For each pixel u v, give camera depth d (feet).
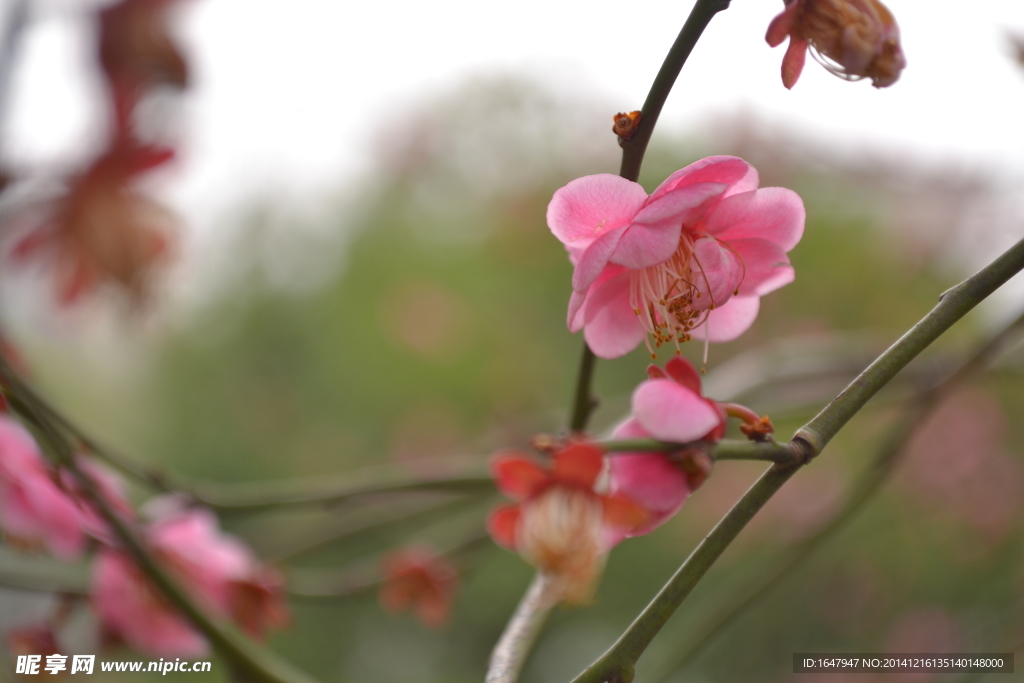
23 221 0.83
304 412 3.04
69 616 0.91
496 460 0.78
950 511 2.08
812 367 1.28
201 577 0.94
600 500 0.77
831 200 2.50
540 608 0.80
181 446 2.97
